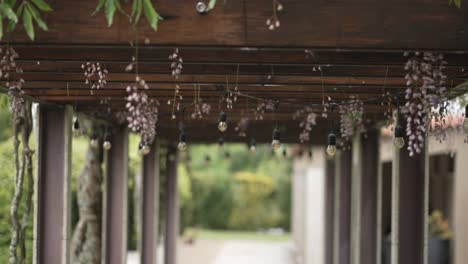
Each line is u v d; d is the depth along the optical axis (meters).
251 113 7.00
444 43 3.46
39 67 4.45
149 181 9.78
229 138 10.24
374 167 8.30
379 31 3.45
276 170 25.27
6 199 8.83
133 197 12.96
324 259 11.36
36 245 6.01
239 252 17.55
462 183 9.01
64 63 4.48
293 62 4.04
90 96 5.76
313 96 5.68
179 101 5.93
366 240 8.33
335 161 10.80
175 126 8.43
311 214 14.21
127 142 7.98
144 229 9.74
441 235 10.14
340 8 3.45
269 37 3.43
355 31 3.45
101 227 9.20
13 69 4.38
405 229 6.05
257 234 23.97
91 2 3.45
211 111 6.90
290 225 24.84
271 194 25.22
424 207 5.95
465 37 3.46
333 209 11.43
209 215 24.81
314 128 8.58
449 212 10.98
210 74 4.46
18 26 3.44
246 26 3.42
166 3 3.43
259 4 3.43
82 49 4.03
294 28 3.43
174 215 11.74
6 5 3.06
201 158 25.33
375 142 8.31
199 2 3.42
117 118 7.32
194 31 3.43
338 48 3.45
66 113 6.18
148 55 4.04
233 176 24.98
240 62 4.04
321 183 12.79
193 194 24.59
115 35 3.44
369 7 3.45
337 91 5.34
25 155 6.54
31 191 6.62
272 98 5.75
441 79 4.07
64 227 6.09
